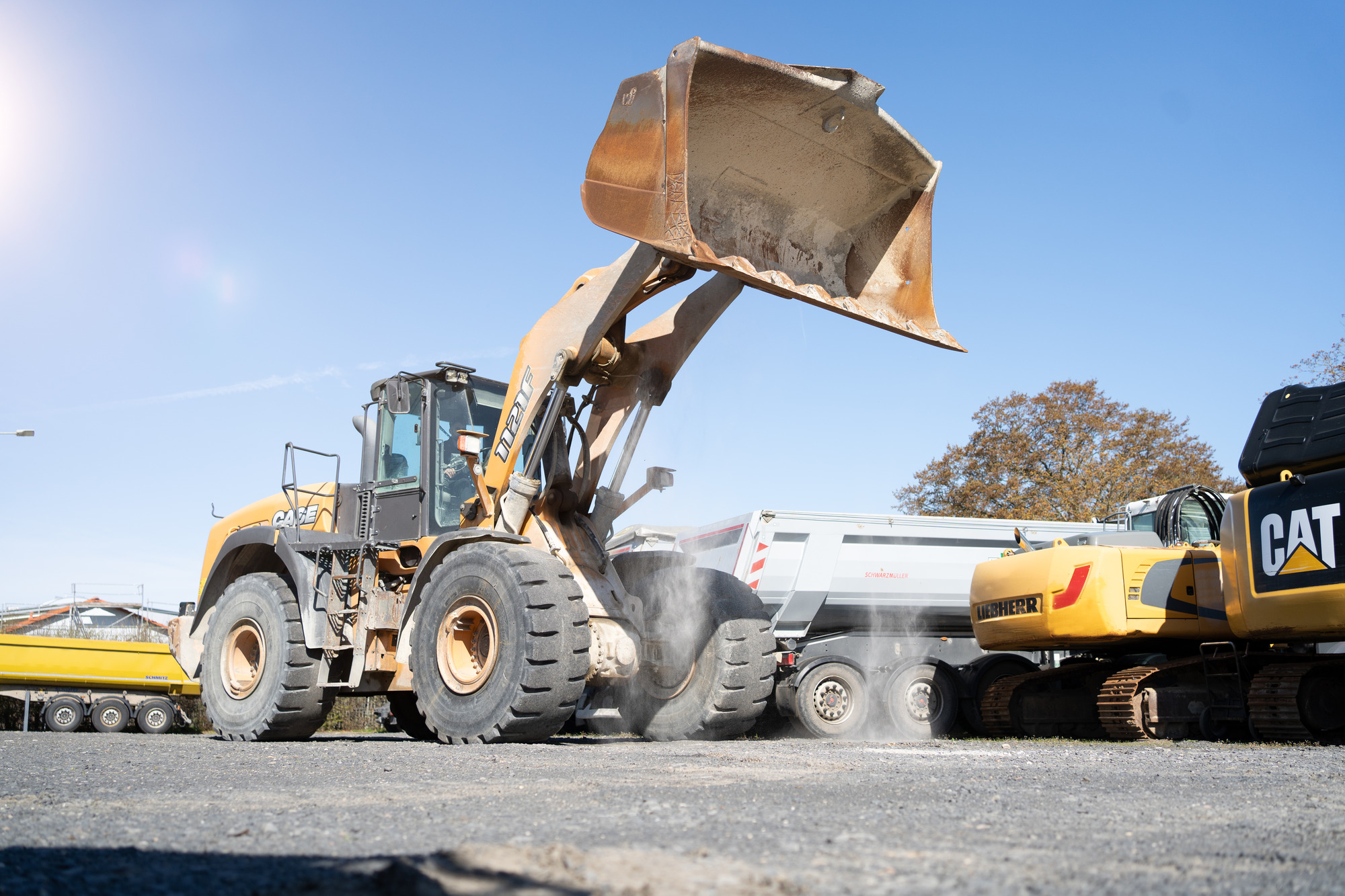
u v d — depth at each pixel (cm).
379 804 319
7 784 393
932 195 706
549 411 733
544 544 730
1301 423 745
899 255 710
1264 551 752
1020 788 364
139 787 379
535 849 212
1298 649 837
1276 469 753
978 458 2984
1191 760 531
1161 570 845
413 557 758
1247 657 803
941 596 1162
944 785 373
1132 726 811
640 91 638
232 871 203
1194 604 845
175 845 240
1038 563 886
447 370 779
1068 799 331
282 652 795
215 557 1000
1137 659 950
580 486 762
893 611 1165
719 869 198
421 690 680
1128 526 1173
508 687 625
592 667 706
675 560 843
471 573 664
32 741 863
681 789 355
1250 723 773
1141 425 2889
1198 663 834
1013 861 215
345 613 783
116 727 1468
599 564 750
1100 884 191
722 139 652
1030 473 2927
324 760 520
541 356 741
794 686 970
